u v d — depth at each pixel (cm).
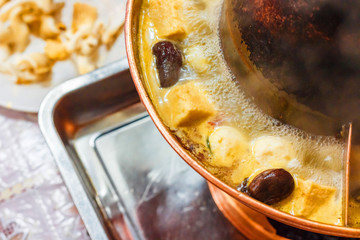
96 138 55
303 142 40
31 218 56
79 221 56
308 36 36
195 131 40
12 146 59
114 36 62
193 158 37
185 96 40
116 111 56
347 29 34
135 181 53
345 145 38
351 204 39
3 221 56
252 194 37
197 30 42
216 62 42
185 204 52
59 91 50
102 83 51
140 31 42
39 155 59
